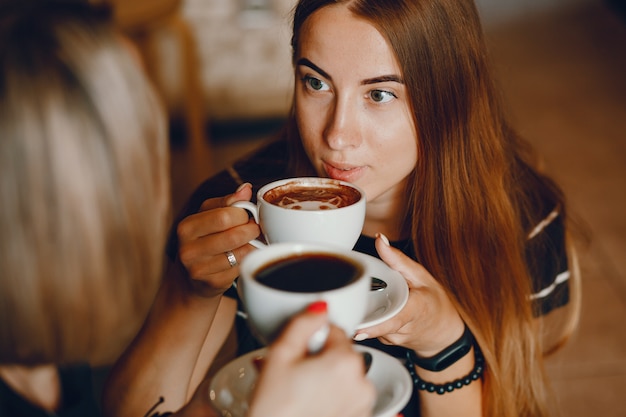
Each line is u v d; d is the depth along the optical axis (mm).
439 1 968
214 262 835
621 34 5723
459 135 1068
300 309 560
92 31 510
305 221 767
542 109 4273
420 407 1054
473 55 1064
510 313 1135
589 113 4234
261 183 1205
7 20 502
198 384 878
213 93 3631
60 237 488
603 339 2355
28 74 480
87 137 486
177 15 2941
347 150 972
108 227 498
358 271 612
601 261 2756
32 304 497
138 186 512
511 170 1263
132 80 514
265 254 633
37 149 478
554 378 2182
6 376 666
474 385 1052
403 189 1144
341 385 547
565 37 5672
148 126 520
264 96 3682
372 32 905
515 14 6328
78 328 515
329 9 911
